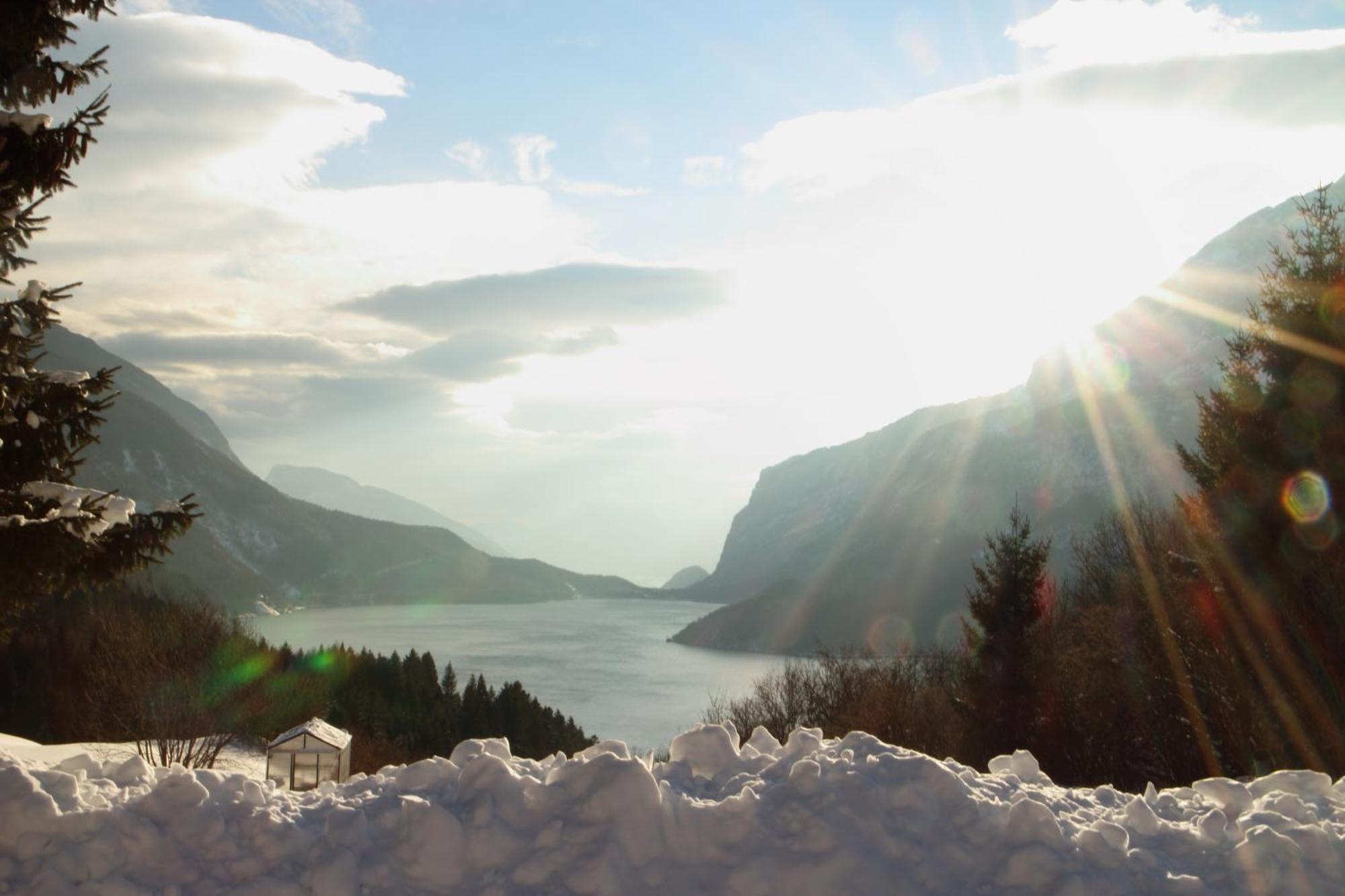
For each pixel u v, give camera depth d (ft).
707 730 19.20
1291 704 49.57
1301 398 48.16
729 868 15.25
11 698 119.85
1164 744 65.05
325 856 14.84
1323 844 16.49
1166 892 15.38
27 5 25.89
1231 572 51.13
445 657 454.81
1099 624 74.23
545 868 14.92
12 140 25.55
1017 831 16.10
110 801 16.99
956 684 95.25
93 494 25.71
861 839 15.72
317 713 131.85
